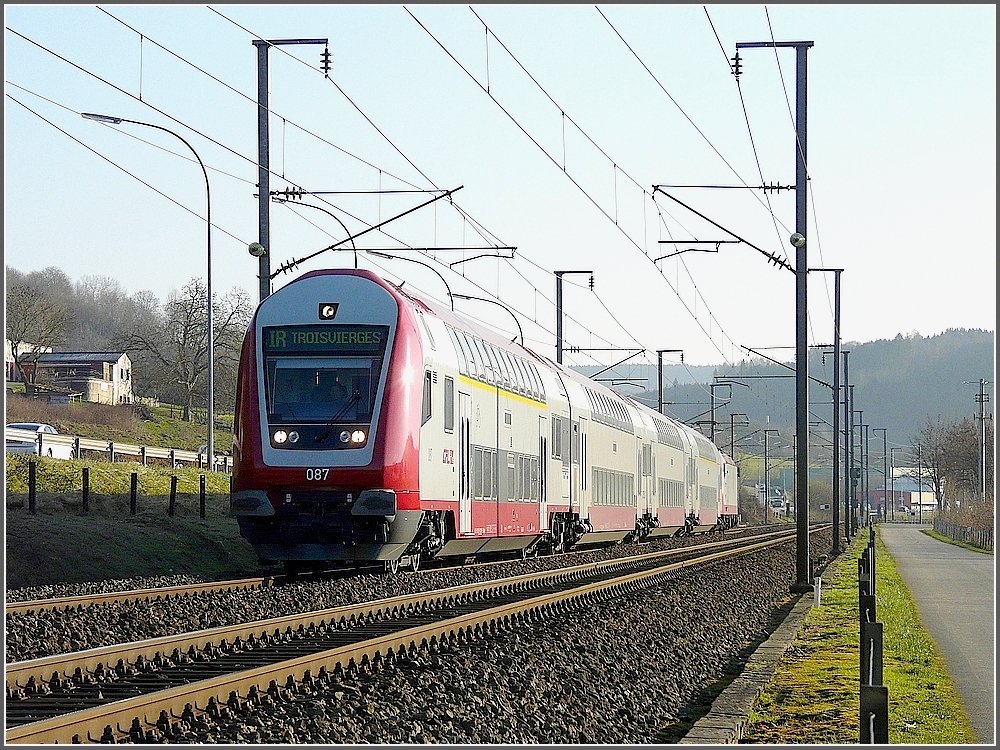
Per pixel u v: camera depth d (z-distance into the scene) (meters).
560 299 56.94
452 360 28.08
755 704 14.30
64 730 10.12
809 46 33.12
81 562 26.98
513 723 12.63
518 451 34.12
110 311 151.12
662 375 78.38
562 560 39.09
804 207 33.12
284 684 13.27
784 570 41.38
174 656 15.02
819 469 189.75
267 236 32.16
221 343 93.12
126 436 75.06
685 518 68.50
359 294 25.34
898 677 18.41
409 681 14.12
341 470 24.25
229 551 33.56
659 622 22.19
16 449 44.38
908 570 48.62
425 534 26.72
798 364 33.44
